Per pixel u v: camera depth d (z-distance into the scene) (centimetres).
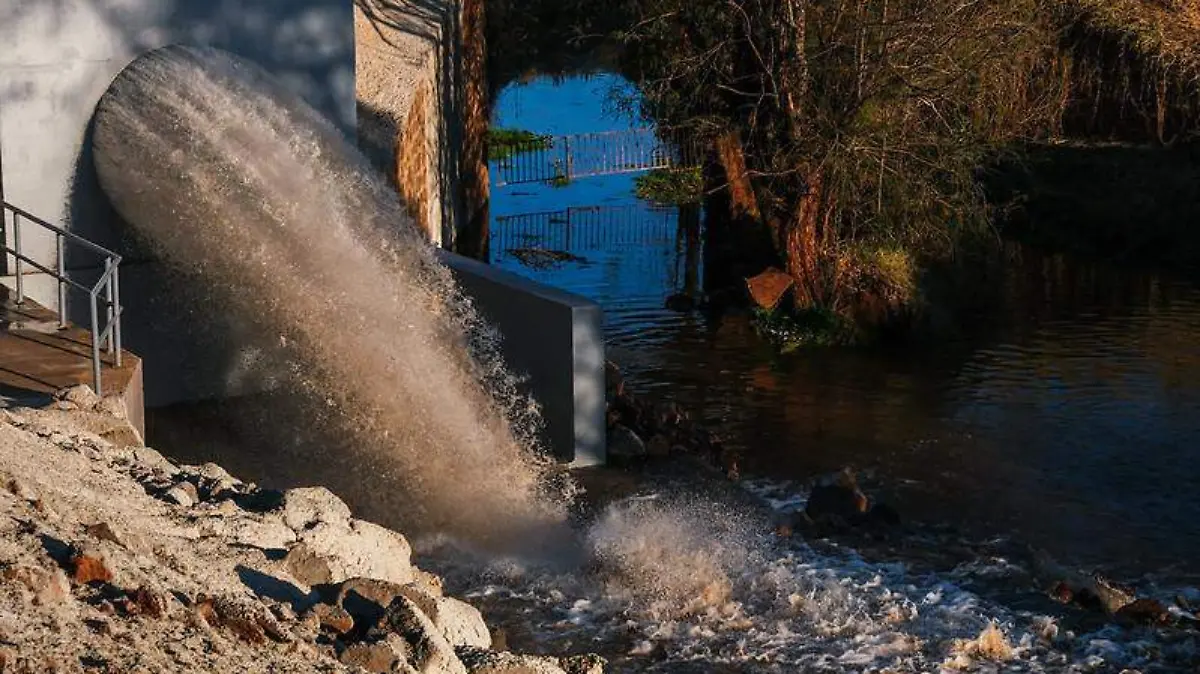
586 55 4356
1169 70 2947
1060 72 2986
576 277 2550
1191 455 1631
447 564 1174
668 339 2173
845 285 2227
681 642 1021
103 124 1424
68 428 902
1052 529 1402
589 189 3350
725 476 1454
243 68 1511
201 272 1496
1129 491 1516
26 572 570
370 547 844
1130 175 2886
